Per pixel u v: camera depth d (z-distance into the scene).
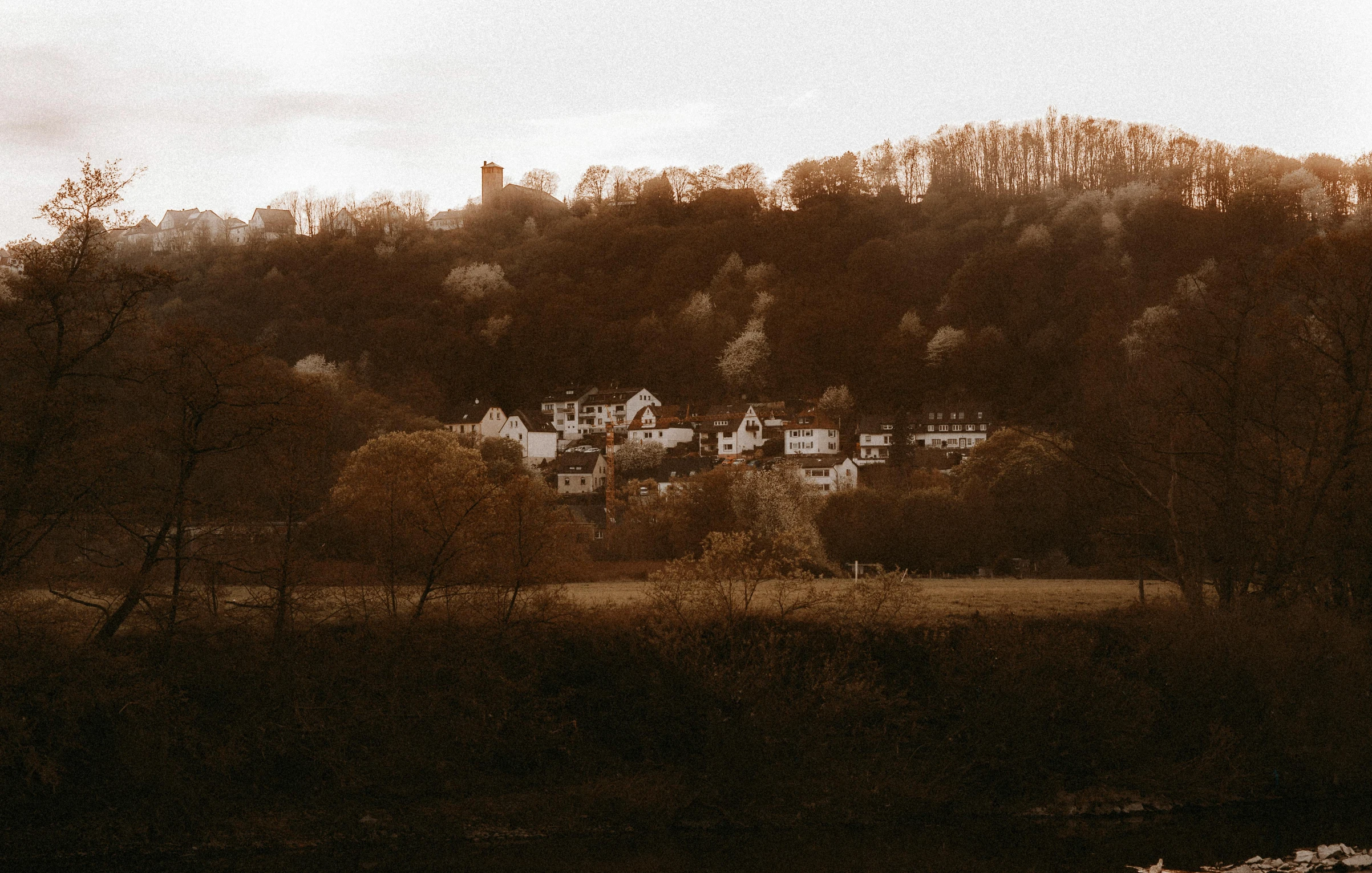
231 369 33.88
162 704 31.33
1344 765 35.72
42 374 32.25
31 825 30.39
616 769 34.06
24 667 29.88
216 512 33.28
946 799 33.75
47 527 31.36
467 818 32.28
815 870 29.88
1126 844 31.88
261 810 31.95
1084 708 34.84
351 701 33.50
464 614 35.09
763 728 33.66
